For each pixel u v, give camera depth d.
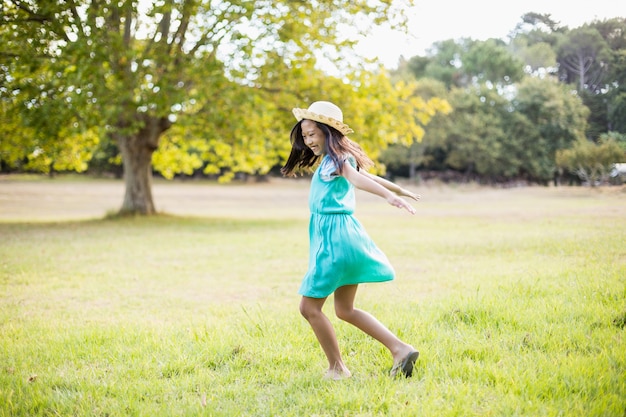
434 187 38.31
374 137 17.16
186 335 4.53
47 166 19.73
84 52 13.49
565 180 12.39
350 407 3.06
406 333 4.29
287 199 33.38
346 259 3.34
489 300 5.02
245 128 16.56
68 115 14.55
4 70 14.98
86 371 3.77
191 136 18.30
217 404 3.16
